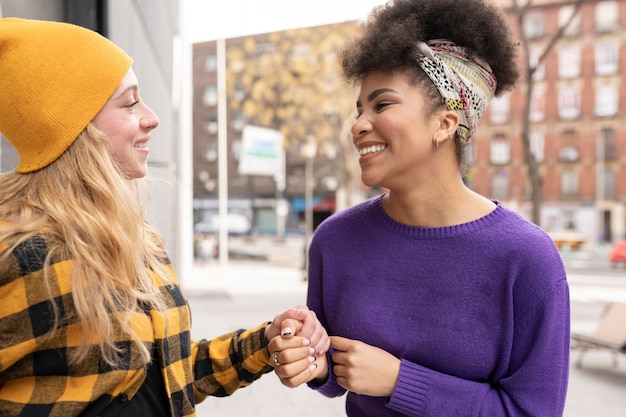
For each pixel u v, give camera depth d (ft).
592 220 102.01
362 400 4.36
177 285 4.42
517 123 104.17
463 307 3.95
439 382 3.82
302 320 4.16
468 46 3.97
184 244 43.45
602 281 51.62
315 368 4.11
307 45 59.62
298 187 126.00
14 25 3.65
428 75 3.85
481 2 4.01
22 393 3.38
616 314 19.02
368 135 4.05
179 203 34.71
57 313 3.36
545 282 3.78
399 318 4.12
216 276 51.83
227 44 73.61
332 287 4.53
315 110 61.00
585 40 99.09
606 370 18.85
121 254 3.71
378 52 3.89
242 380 4.63
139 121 4.04
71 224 3.55
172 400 3.89
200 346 4.78
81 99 3.65
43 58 3.59
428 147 3.95
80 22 11.28
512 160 104.88
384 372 3.89
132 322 3.67
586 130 101.09
